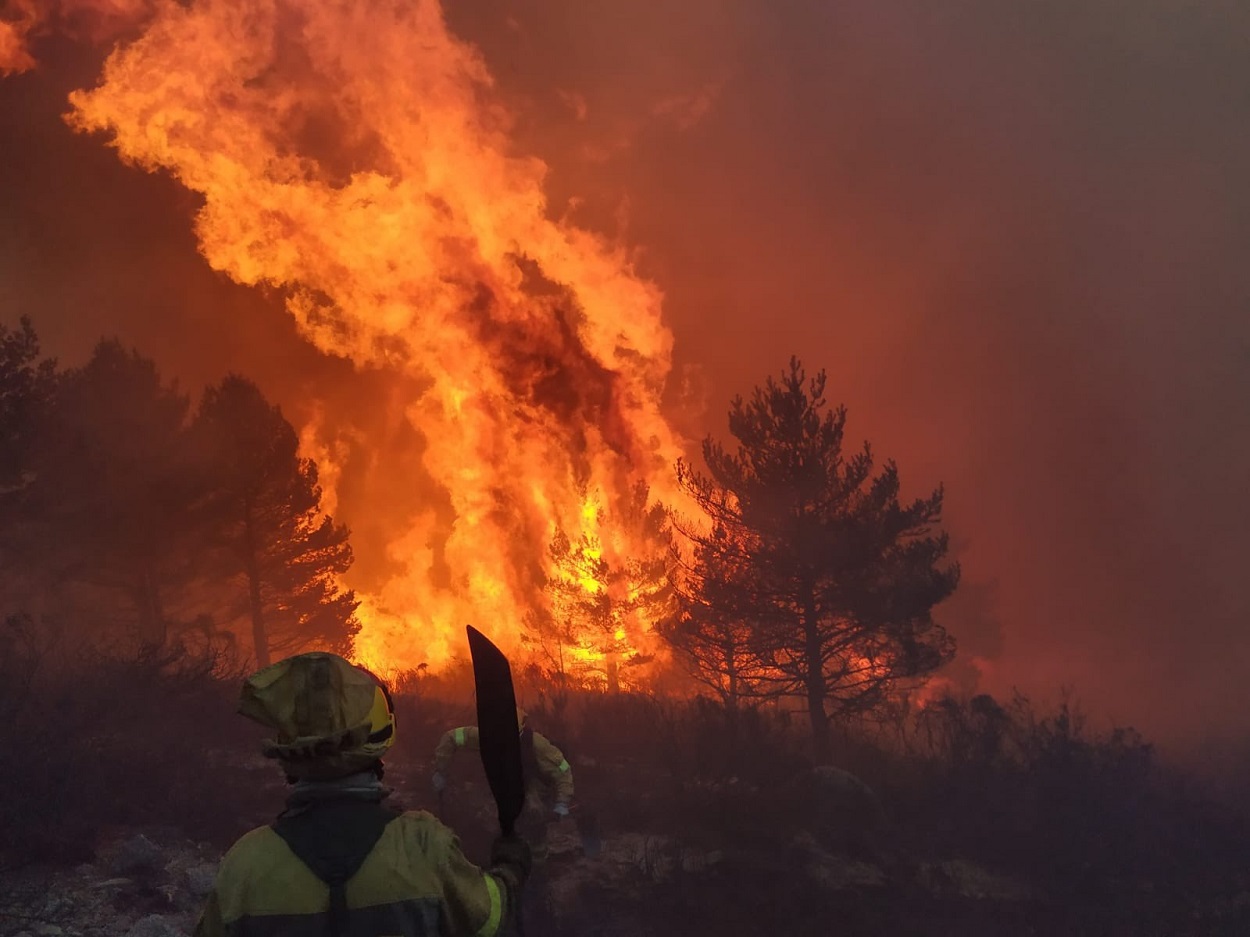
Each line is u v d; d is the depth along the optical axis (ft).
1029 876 42.45
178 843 27.22
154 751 32.09
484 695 6.73
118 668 38.58
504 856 6.61
